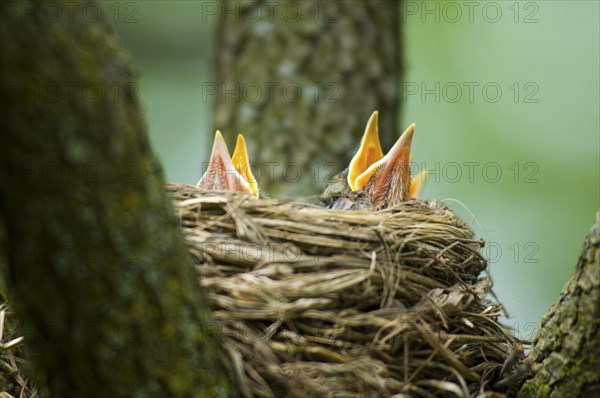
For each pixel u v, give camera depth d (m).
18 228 4.51
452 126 12.44
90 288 4.69
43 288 4.65
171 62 12.92
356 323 6.00
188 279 5.18
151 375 4.96
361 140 9.79
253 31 10.88
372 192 8.80
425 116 12.52
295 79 10.63
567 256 11.46
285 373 5.75
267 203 6.56
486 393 6.06
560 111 12.41
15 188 4.42
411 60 12.72
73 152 4.43
